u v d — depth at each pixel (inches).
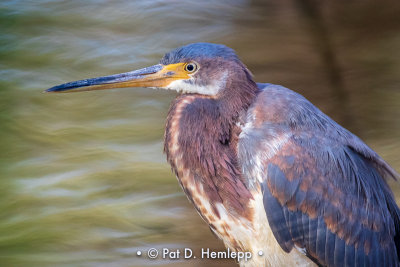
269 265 317.7
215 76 306.8
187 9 723.4
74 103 560.1
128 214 417.4
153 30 692.7
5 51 645.9
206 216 319.3
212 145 306.8
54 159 484.4
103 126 531.2
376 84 569.6
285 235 303.1
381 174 321.7
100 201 435.2
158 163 480.1
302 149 298.2
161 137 516.1
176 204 430.0
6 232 400.2
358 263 308.3
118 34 685.9
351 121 522.3
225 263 371.9
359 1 709.3
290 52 639.1
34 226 406.9
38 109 553.6
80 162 481.7
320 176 298.4
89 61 639.1
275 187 297.6
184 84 313.7
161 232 399.5
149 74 319.3
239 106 305.9
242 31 692.7
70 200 432.8
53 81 600.1
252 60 631.2
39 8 727.1
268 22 703.1
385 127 511.8
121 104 558.9
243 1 744.3
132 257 377.7
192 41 681.6
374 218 306.8
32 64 625.3
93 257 380.8
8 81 596.4
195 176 312.3
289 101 306.8
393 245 314.5
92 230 404.2
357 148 308.7
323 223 302.4
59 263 371.6
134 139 511.5
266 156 299.0
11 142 506.9
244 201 307.6
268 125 301.7
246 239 315.9
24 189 446.6
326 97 560.4
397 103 540.1
